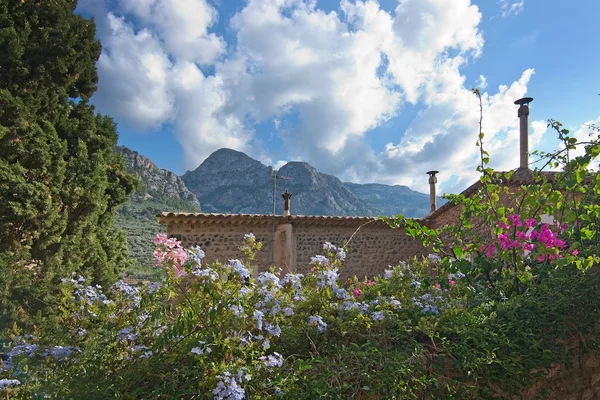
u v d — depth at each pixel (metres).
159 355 1.99
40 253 7.02
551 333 2.76
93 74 9.05
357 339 2.41
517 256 3.40
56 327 2.58
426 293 3.03
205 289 2.07
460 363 2.27
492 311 2.83
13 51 7.39
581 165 3.13
